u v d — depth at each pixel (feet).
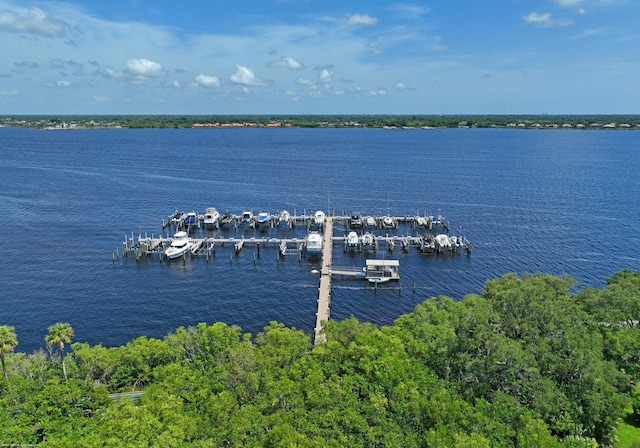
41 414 129.39
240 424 116.57
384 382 133.28
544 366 144.56
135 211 433.07
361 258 318.86
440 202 471.21
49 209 435.12
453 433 113.91
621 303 176.96
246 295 258.78
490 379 139.44
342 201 477.77
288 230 381.40
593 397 132.67
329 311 235.61
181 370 143.84
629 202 460.96
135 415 116.67
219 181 586.45
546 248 330.54
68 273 286.25
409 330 164.14
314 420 119.65
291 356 150.61
